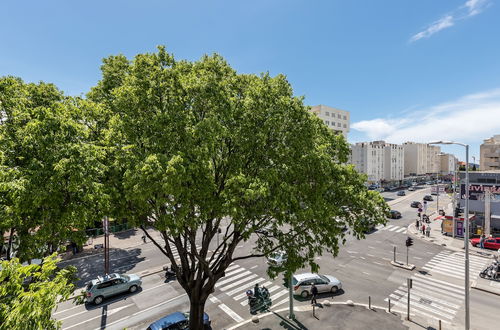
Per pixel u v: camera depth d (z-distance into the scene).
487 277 18.78
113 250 26.70
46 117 7.71
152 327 11.81
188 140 8.40
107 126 10.32
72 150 7.52
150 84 8.96
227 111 9.27
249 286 17.73
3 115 8.86
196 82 9.10
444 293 16.58
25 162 7.73
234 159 9.59
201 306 11.12
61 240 8.52
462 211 31.48
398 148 89.50
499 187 28.95
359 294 16.44
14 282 4.65
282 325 13.12
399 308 14.77
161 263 22.77
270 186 8.82
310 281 16.34
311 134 10.06
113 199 8.95
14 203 6.84
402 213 44.19
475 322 13.38
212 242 27.69
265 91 9.66
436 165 115.44
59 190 7.57
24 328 4.08
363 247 26.06
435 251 25.08
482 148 60.81
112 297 16.55
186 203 8.04
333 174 11.03
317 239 10.95
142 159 8.44
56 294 4.89
